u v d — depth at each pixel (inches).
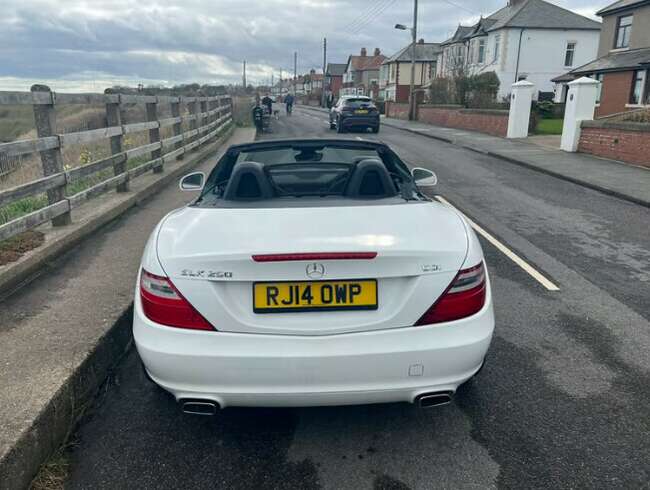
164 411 115.9
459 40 1913.1
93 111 560.7
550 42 1612.9
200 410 94.4
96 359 126.0
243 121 1164.5
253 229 99.5
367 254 89.0
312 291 90.4
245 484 93.5
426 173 159.8
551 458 99.7
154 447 103.5
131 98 325.7
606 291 188.5
